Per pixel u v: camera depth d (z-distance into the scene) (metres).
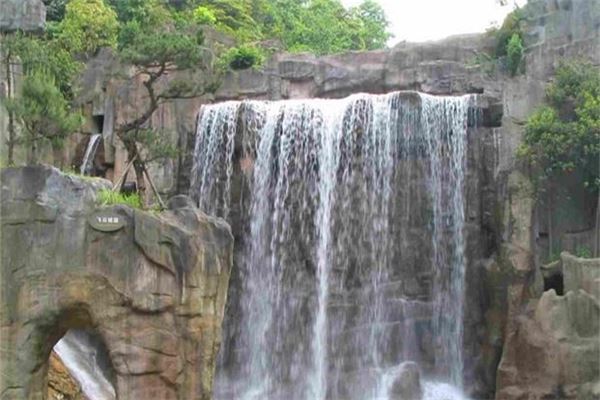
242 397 35.47
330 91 41.69
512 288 31.80
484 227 34.94
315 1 70.50
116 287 22.89
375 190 36.28
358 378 34.41
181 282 23.02
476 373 33.53
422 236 35.53
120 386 22.67
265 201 37.38
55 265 23.08
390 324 35.03
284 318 36.22
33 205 23.23
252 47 45.91
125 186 37.66
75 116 30.08
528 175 32.97
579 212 33.06
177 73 38.34
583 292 28.91
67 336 31.12
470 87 39.31
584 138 31.98
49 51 38.16
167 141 35.88
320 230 36.66
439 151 35.97
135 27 45.41
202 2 59.16
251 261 37.06
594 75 33.59
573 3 36.09
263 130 37.88
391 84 41.00
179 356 22.92
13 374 22.78
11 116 29.50
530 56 36.72
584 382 28.19
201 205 37.59
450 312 34.59
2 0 36.28
